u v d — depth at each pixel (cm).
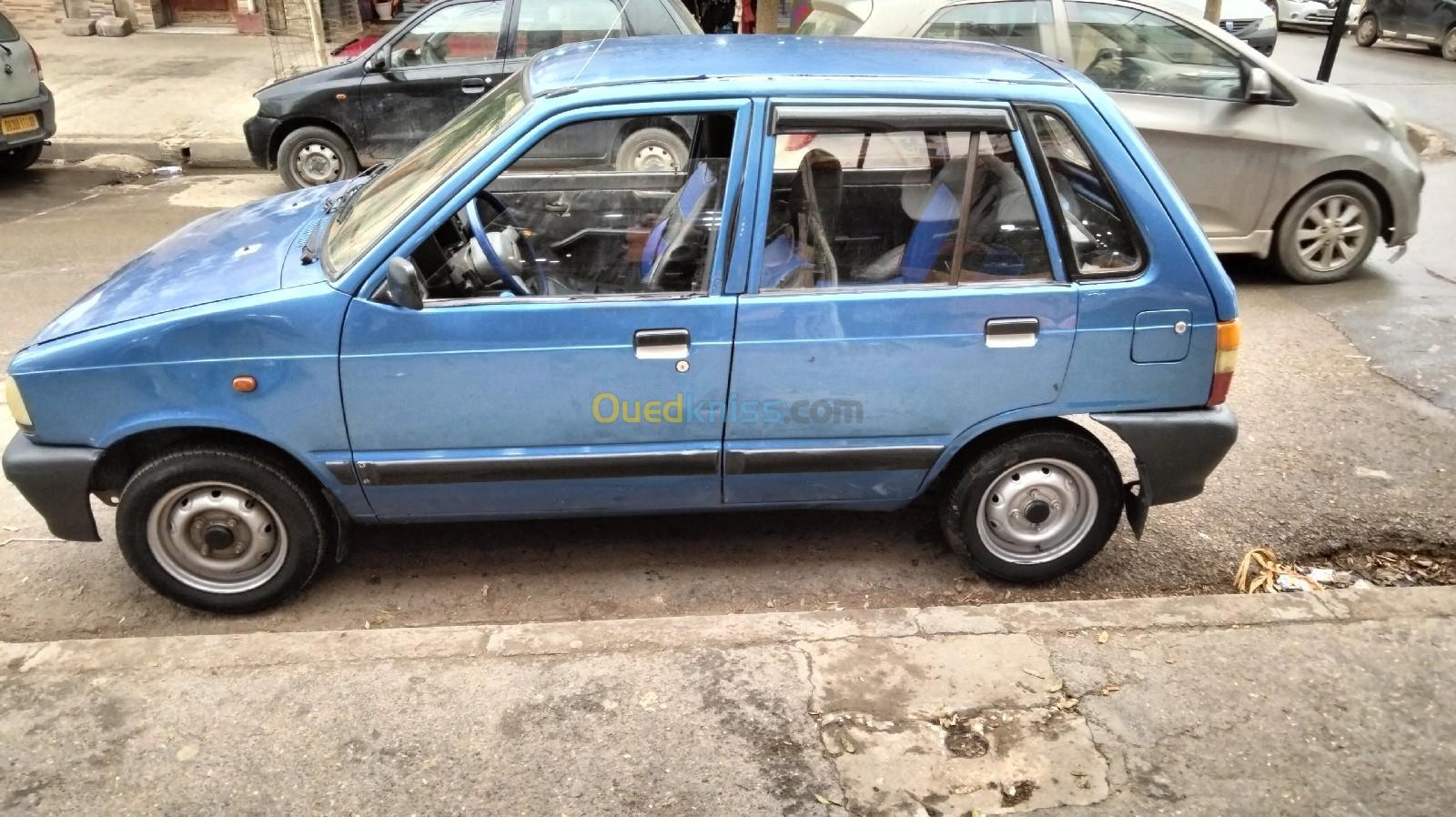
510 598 382
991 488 367
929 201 339
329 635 329
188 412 329
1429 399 530
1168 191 339
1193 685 311
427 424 336
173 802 271
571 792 275
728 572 398
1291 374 559
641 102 328
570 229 350
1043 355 342
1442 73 1550
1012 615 339
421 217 325
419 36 861
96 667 315
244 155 1038
